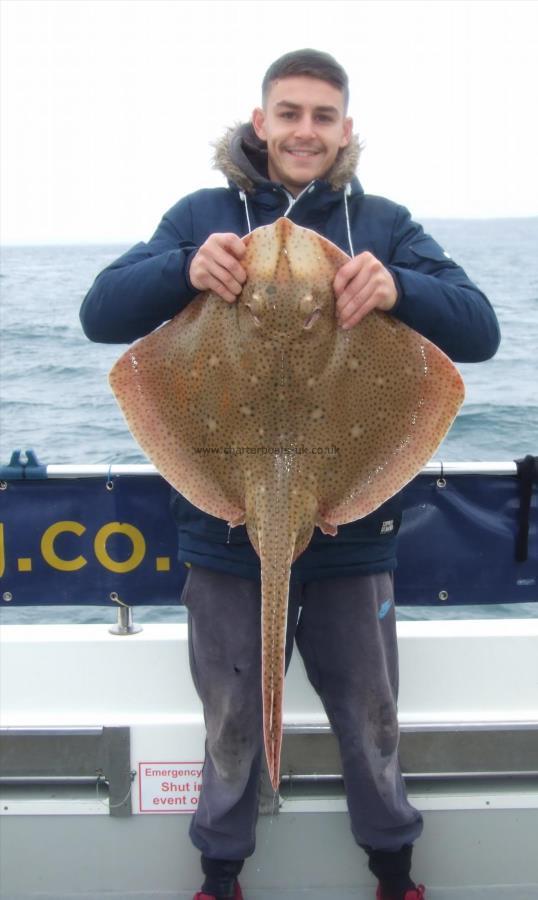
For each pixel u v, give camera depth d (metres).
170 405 2.34
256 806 2.68
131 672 3.09
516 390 11.23
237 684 2.56
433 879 2.89
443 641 3.16
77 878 2.88
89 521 3.22
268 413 2.29
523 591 3.30
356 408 2.30
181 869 2.89
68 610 6.20
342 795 2.85
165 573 3.23
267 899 2.84
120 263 2.56
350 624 2.56
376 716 2.58
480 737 2.84
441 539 3.27
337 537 2.51
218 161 2.65
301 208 2.60
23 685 3.03
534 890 2.88
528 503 3.23
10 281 34.03
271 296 2.16
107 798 2.85
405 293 2.30
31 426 10.66
